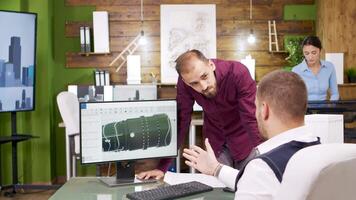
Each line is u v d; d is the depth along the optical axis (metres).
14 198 4.70
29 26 4.74
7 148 5.00
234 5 5.66
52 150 5.46
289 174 0.95
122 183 2.16
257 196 1.22
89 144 2.15
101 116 2.17
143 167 3.27
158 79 5.68
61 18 5.65
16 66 4.65
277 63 5.69
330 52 5.39
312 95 4.31
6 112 4.68
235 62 2.35
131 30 5.66
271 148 1.35
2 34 4.52
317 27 5.62
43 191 5.04
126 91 5.02
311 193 0.91
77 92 5.32
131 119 2.23
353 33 5.38
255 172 1.25
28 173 5.25
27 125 5.22
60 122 5.63
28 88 4.79
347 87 5.22
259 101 1.38
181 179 2.24
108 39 5.58
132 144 2.23
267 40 5.68
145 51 5.67
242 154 2.45
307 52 4.23
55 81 5.65
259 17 5.68
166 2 5.64
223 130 2.48
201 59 2.13
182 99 2.35
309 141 1.31
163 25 5.62
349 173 0.94
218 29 5.68
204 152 1.94
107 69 5.66
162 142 2.31
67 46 5.66
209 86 2.17
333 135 1.98
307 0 5.70
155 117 2.29
